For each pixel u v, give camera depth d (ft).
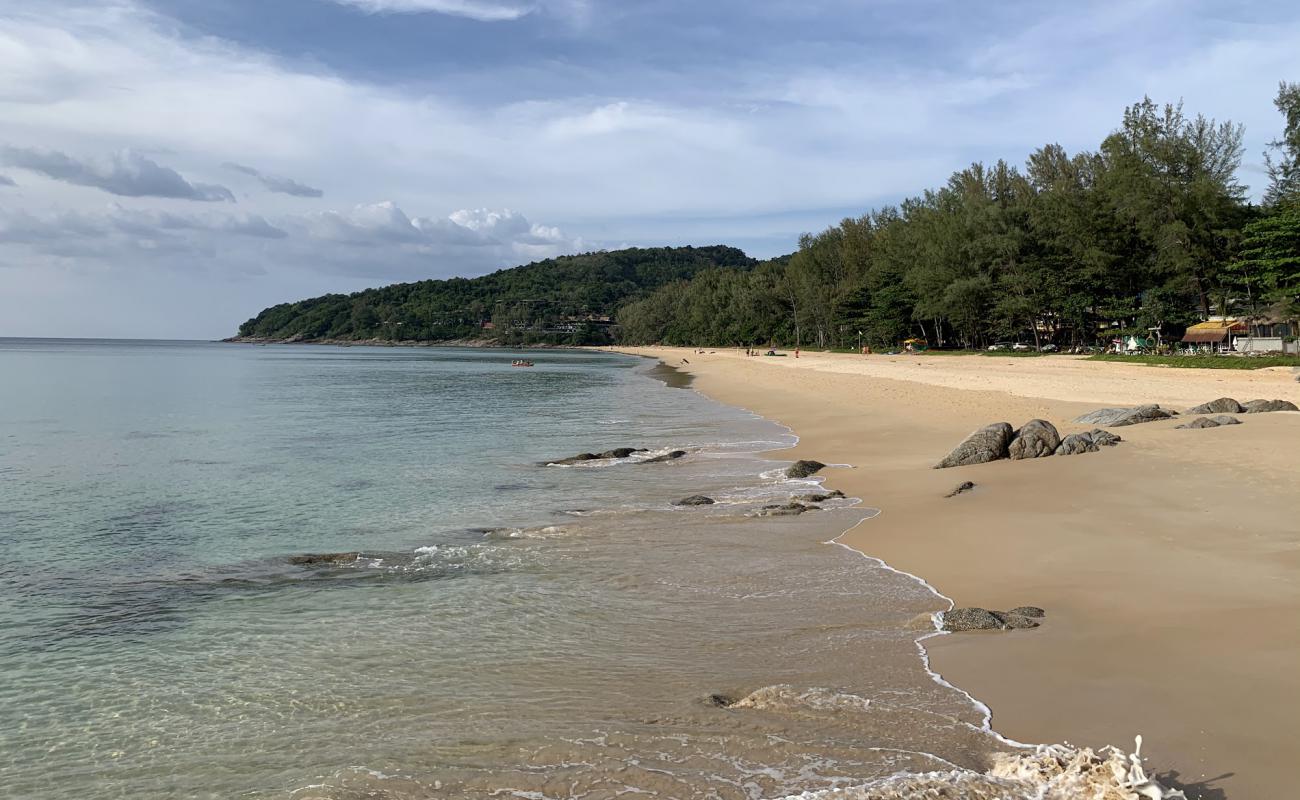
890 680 24.90
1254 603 28.66
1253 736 19.80
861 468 66.33
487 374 276.21
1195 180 196.34
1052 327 277.23
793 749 20.75
